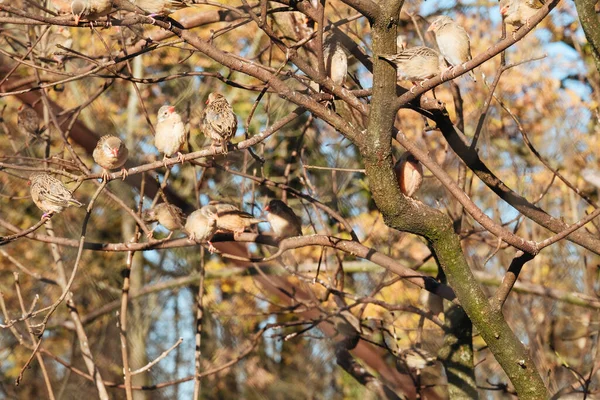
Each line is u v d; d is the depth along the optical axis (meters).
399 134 7.05
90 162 16.67
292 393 18.22
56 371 18.89
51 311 7.80
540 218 8.32
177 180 16.03
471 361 9.40
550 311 13.09
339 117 6.93
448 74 6.65
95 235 18.62
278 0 7.10
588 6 7.07
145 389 9.59
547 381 10.85
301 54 9.93
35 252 19.09
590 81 13.47
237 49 17.00
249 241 8.52
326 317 10.01
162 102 17.80
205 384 18.42
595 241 8.05
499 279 12.60
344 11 13.79
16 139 15.36
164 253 18.22
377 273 15.25
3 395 18.44
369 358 11.38
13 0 10.83
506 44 6.53
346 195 15.58
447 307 9.59
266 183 8.94
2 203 18.64
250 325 18.88
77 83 16.92
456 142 8.21
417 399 10.30
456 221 10.29
